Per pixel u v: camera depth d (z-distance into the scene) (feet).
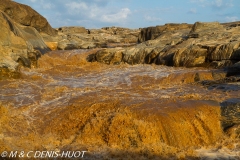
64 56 93.45
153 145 30.86
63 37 131.03
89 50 100.48
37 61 75.51
